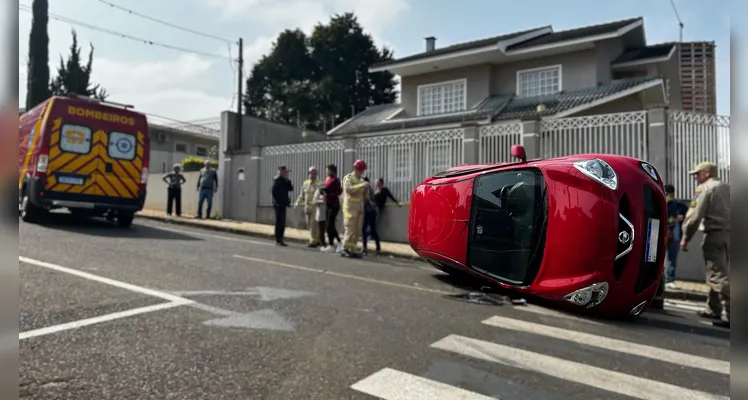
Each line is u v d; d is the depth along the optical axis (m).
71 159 10.65
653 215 4.68
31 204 10.65
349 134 19.33
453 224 6.25
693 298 7.65
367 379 3.48
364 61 38.09
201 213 15.45
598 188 4.62
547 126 10.91
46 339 3.91
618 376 3.76
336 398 3.16
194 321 4.57
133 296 5.27
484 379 3.58
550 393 3.38
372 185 13.20
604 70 16.75
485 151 11.64
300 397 3.15
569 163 4.97
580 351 4.31
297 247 10.88
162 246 8.93
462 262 6.08
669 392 3.48
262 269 7.30
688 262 9.05
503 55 17.75
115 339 4.00
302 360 3.78
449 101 19.59
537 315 5.44
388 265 8.74
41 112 10.81
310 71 38.19
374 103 38.31
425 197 6.87
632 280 4.56
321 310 5.19
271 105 38.00
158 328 4.32
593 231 4.58
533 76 17.97
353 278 7.08
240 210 16.22
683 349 4.52
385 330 4.62
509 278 5.48
